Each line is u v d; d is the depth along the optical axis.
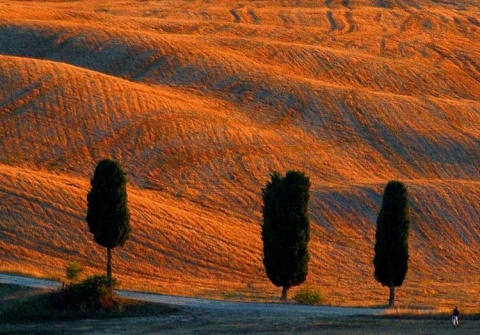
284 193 167.25
